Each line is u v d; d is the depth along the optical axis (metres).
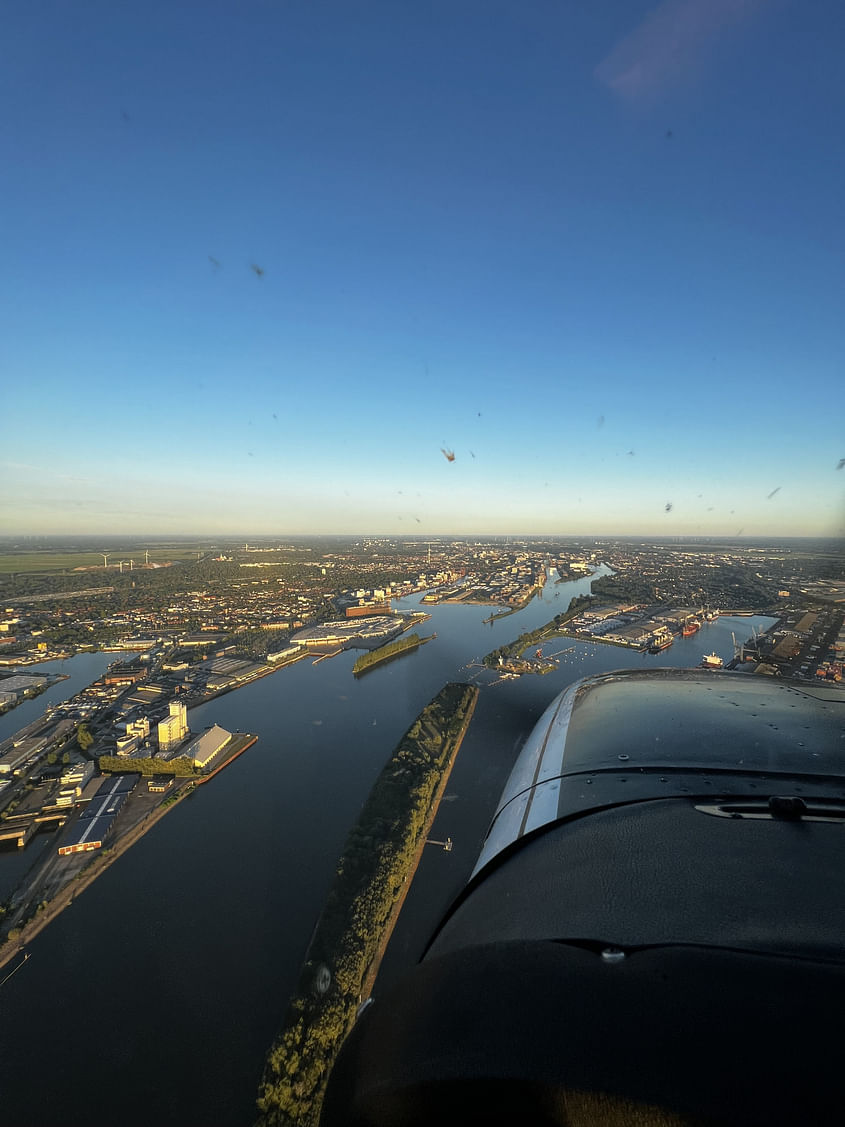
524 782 3.06
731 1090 0.85
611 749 2.95
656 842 1.96
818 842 1.87
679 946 1.25
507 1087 0.97
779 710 3.46
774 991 1.06
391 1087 1.08
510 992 1.17
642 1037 0.98
